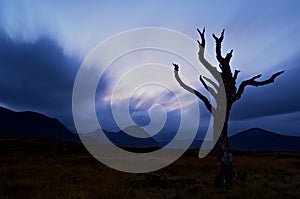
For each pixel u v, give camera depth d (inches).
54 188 441.1
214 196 429.7
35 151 1683.1
